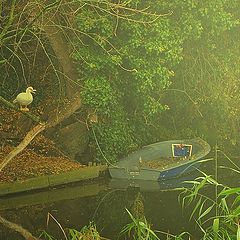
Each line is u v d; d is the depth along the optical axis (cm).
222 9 1552
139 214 1235
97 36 1430
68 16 1483
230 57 1764
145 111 1614
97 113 1605
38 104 1770
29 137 1286
